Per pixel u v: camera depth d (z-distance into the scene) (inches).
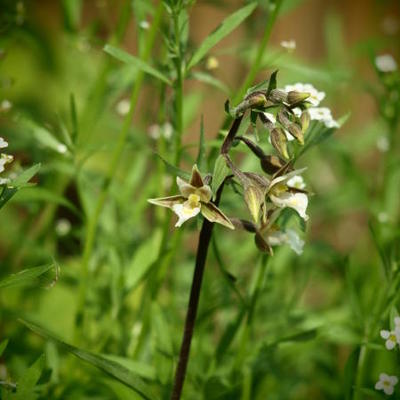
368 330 20.7
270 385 22.9
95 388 21.6
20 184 18.6
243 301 20.7
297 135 18.3
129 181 23.9
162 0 20.2
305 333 20.8
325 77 22.5
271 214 18.9
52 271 22.9
